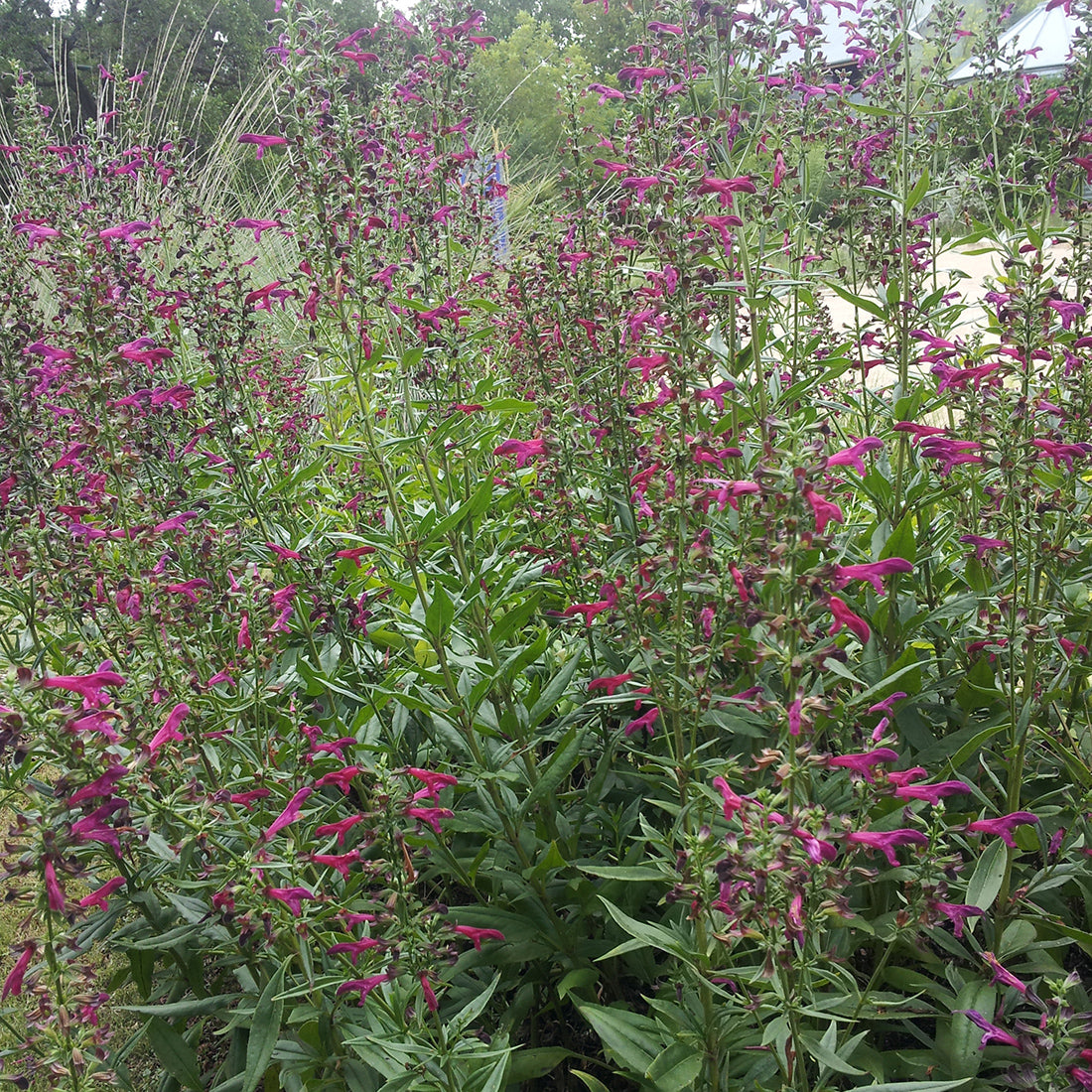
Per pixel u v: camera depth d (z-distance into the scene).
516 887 3.46
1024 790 3.79
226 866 2.64
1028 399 3.08
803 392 4.29
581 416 3.88
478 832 3.65
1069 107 4.37
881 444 2.65
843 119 4.80
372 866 2.58
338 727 3.49
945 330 4.64
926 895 2.51
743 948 3.19
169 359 4.60
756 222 4.33
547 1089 3.59
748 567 2.69
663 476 3.37
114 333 3.32
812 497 2.22
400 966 2.64
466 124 4.62
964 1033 2.91
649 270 3.80
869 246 4.87
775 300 4.52
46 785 2.99
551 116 19.19
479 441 4.23
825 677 3.32
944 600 4.15
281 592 3.56
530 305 4.07
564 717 3.71
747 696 2.88
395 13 4.59
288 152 3.61
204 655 3.32
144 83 10.34
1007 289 3.56
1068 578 3.64
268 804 3.47
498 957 3.32
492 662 3.56
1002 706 3.75
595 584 3.69
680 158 3.53
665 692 3.23
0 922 4.61
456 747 3.56
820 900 2.38
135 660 3.13
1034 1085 2.48
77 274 3.25
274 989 2.68
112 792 2.39
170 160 5.30
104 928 3.16
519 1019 3.36
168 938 3.09
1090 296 4.10
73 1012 2.40
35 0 31.97
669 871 2.83
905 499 3.89
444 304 3.96
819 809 2.22
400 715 3.56
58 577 3.36
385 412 4.95
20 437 3.33
